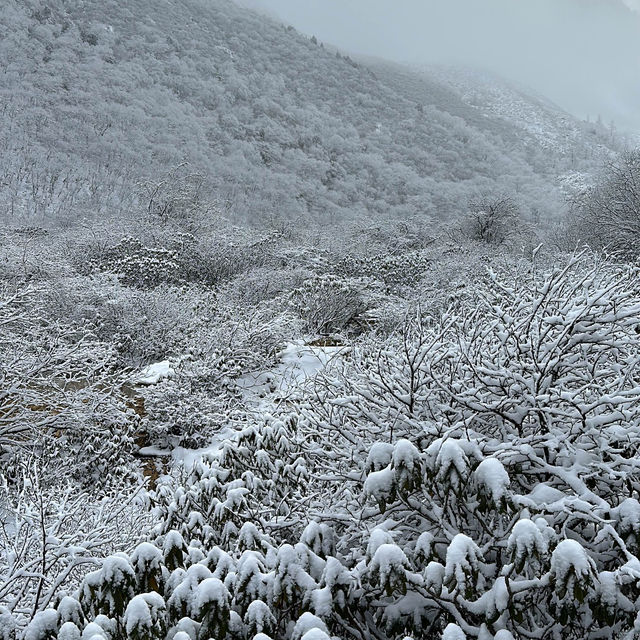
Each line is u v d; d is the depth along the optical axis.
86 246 16.05
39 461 5.98
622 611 2.21
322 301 11.99
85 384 8.01
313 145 74.06
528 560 2.08
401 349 4.02
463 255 16.97
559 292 3.44
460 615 2.33
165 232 17.47
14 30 71.00
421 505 2.70
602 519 2.30
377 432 3.20
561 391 2.95
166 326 10.23
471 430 2.97
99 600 2.30
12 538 3.96
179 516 3.86
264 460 4.02
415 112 102.62
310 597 2.34
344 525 3.33
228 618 2.18
